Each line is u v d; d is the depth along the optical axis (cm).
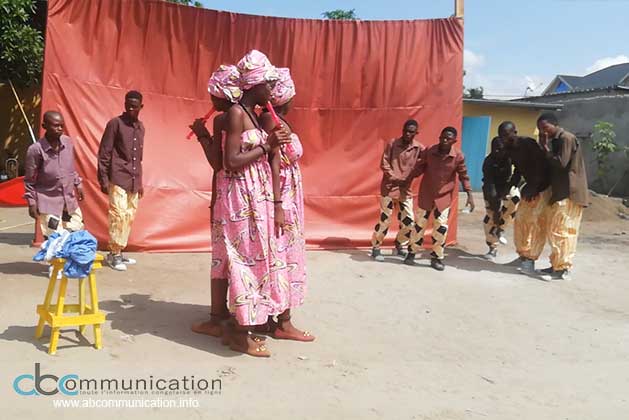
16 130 1494
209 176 796
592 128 1886
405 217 778
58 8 685
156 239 758
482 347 481
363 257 789
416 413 356
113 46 726
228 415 338
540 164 714
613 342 507
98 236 726
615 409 379
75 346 419
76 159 709
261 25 801
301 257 461
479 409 368
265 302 425
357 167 847
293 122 823
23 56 1182
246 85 421
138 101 639
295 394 371
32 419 318
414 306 584
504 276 722
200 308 534
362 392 381
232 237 426
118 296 552
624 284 711
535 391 401
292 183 451
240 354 430
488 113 1941
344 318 534
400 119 843
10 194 1048
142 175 718
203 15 773
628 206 1500
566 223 702
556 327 541
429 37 838
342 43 826
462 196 1716
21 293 530
